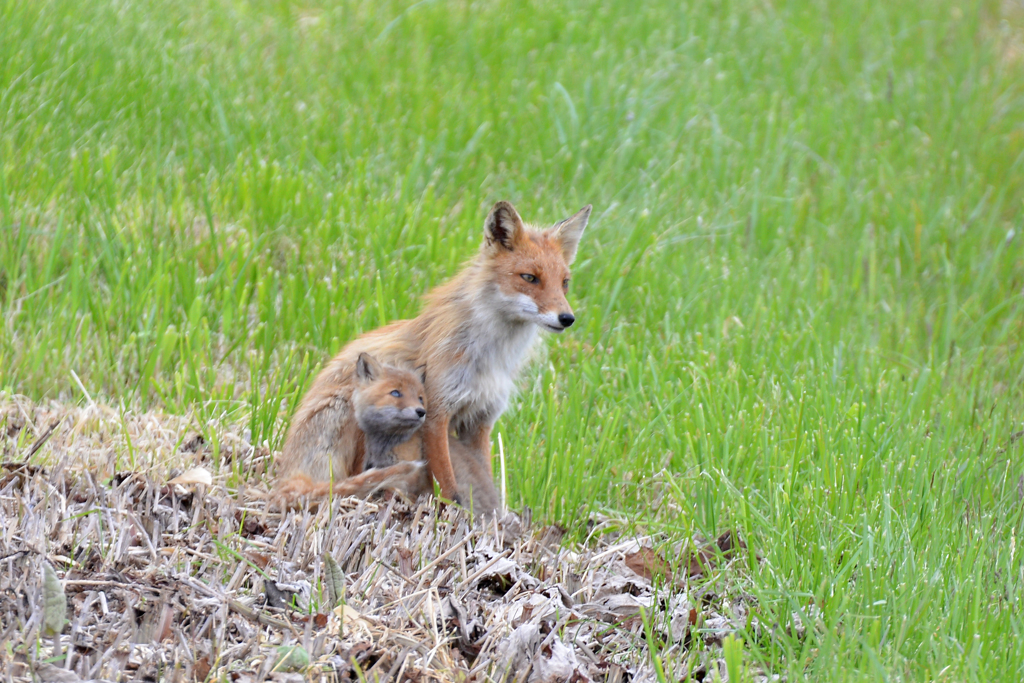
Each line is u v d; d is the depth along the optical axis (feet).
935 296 50.75
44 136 48.34
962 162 63.21
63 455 27.02
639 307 44.75
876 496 29.09
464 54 69.00
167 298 37.68
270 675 18.72
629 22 78.13
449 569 23.95
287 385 33.42
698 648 23.15
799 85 71.87
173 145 51.29
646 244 48.08
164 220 43.68
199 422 31.45
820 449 32.01
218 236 43.29
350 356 29.63
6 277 39.63
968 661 22.06
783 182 58.23
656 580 25.67
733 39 78.74
